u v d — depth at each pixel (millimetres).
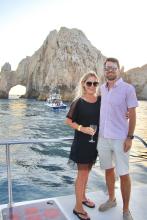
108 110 4094
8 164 4301
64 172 12109
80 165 4156
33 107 73062
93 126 4012
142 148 17875
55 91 104875
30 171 12320
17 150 17062
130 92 3992
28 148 17609
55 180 10883
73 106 4109
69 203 4590
